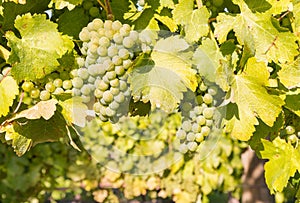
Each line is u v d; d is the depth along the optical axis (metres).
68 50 1.02
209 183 2.67
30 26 0.99
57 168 2.86
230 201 2.78
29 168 2.78
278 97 1.03
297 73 1.08
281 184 1.10
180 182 2.73
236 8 1.12
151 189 2.80
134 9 1.08
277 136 1.11
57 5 1.03
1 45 1.05
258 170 2.38
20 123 1.04
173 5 1.06
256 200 2.38
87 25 1.06
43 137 1.09
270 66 1.13
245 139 1.03
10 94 1.00
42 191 2.94
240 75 1.05
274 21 1.06
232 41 1.07
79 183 2.98
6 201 2.79
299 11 1.09
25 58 0.98
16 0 1.00
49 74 1.02
